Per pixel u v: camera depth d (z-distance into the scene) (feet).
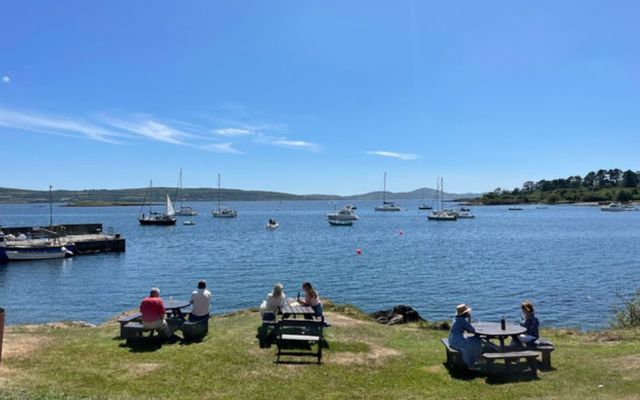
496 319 86.17
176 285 125.80
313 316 45.29
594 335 49.49
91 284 128.16
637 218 449.89
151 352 38.32
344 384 32.12
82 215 610.24
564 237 261.44
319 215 601.21
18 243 181.27
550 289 113.70
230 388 30.86
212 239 263.70
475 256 181.68
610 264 155.33
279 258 179.32
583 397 29.22
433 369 35.55
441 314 90.53
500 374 34.19
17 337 42.70
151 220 375.45
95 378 31.91
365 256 184.55
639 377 32.81
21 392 27.50
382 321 60.54
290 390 30.76
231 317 55.83
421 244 232.12
